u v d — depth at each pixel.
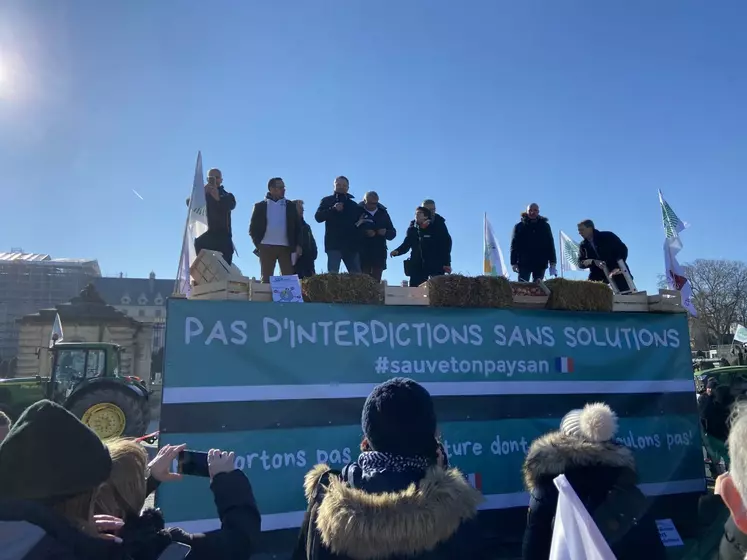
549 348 4.82
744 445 1.39
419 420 1.89
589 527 1.77
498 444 4.49
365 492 1.81
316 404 4.12
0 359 40.47
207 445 3.82
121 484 1.91
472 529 1.77
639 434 4.92
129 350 31.28
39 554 1.33
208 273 4.57
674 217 6.29
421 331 4.51
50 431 1.47
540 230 7.98
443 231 7.73
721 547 1.59
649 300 5.40
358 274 4.49
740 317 52.34
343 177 7.48
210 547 1.81
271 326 4.14
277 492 3.88
